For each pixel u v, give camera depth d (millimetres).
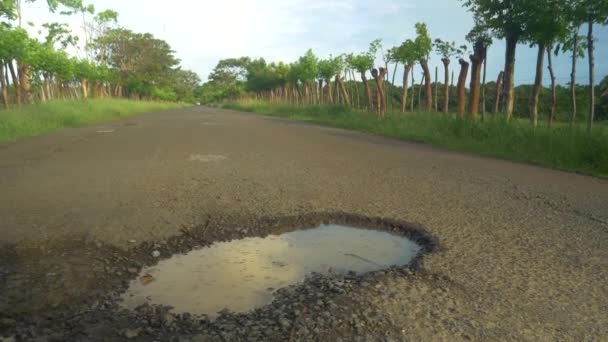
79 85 30422
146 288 2703
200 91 99125
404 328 2221
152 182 5453
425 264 3049
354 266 3098
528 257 3191
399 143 11453
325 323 2256
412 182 5859
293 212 4332
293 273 2961
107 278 2820
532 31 10195
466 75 13516
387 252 3398
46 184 5250
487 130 11055
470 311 2402
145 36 47594
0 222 3748
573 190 5617
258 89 57531
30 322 2277
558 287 2707
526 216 4277
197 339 2109
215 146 9430
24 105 16734
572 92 10773
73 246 3307
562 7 9672
